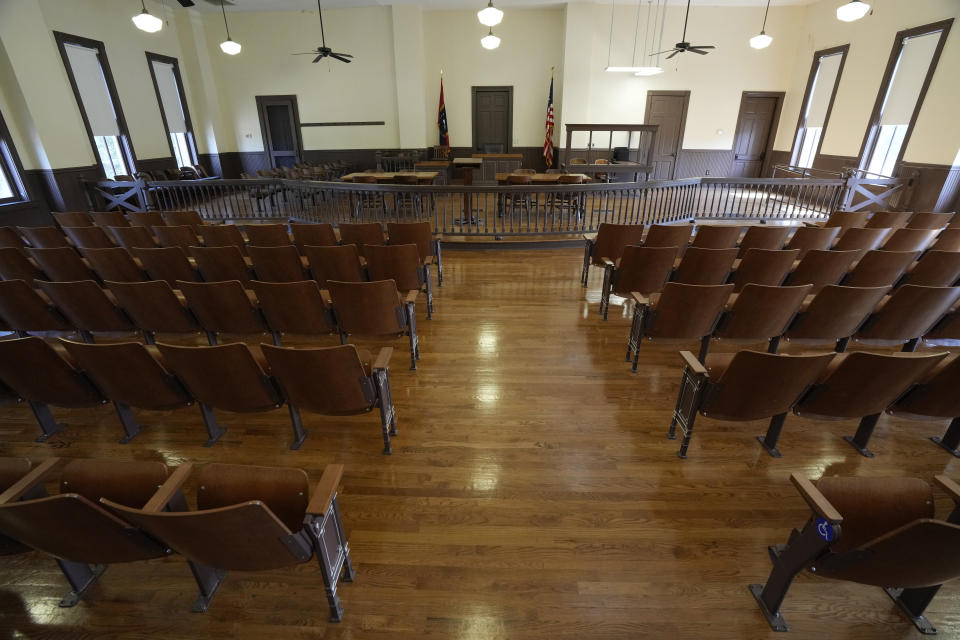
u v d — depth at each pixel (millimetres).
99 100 8539
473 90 11703
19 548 1631
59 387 2348
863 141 8516
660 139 11500
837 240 4574
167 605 1676
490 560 1821
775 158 11328
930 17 7129
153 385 2271
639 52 10805
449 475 2270
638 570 1779
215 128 11695
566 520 2006
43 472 1477
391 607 1646
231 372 2141
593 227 6891
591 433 2572
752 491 2172
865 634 1559
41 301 3141
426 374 3195
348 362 2084
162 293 2980
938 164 6949
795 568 1457
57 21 7621
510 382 3086
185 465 1500
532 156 12188
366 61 11469
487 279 5188
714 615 1619
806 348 3594
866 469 2316
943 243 4117
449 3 10602
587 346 3586
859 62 8656
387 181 7887
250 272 3832
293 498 1499
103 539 1409
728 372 2029
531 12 11023
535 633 1558
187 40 10945
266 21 11234
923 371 1946
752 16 10453
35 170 7426
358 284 2820
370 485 2213
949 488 1428
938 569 1260
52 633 1592
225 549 1373
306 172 9773
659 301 2812
